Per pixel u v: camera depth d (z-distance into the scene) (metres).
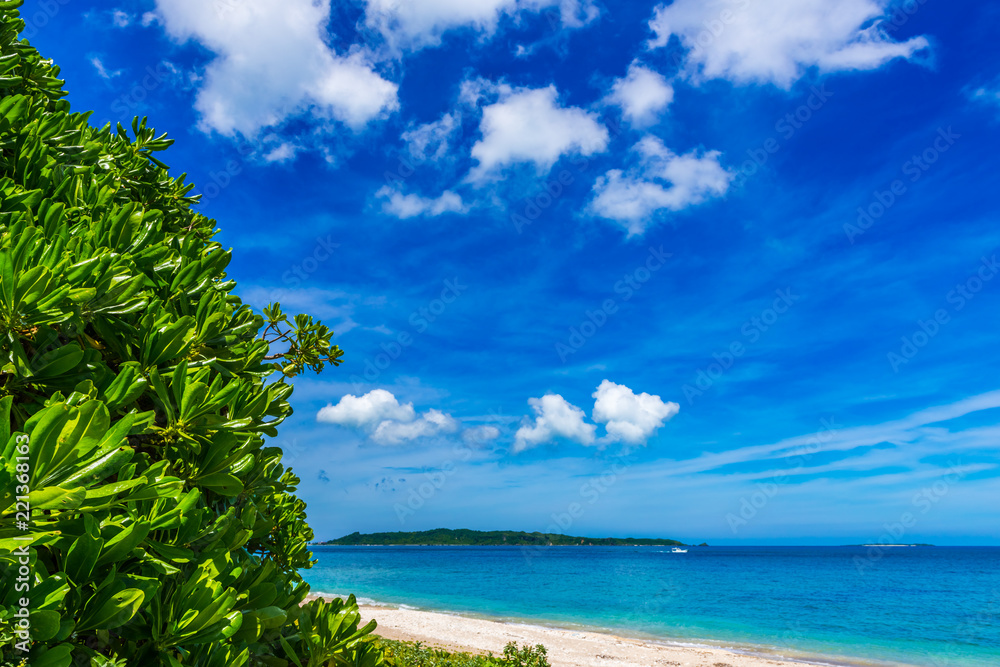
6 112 2.61
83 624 1.43
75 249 1.93
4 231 1.79
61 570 1.43
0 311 1.52
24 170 2.49
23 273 1.52
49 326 1.66
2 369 1.44
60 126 2.88
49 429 1.19
